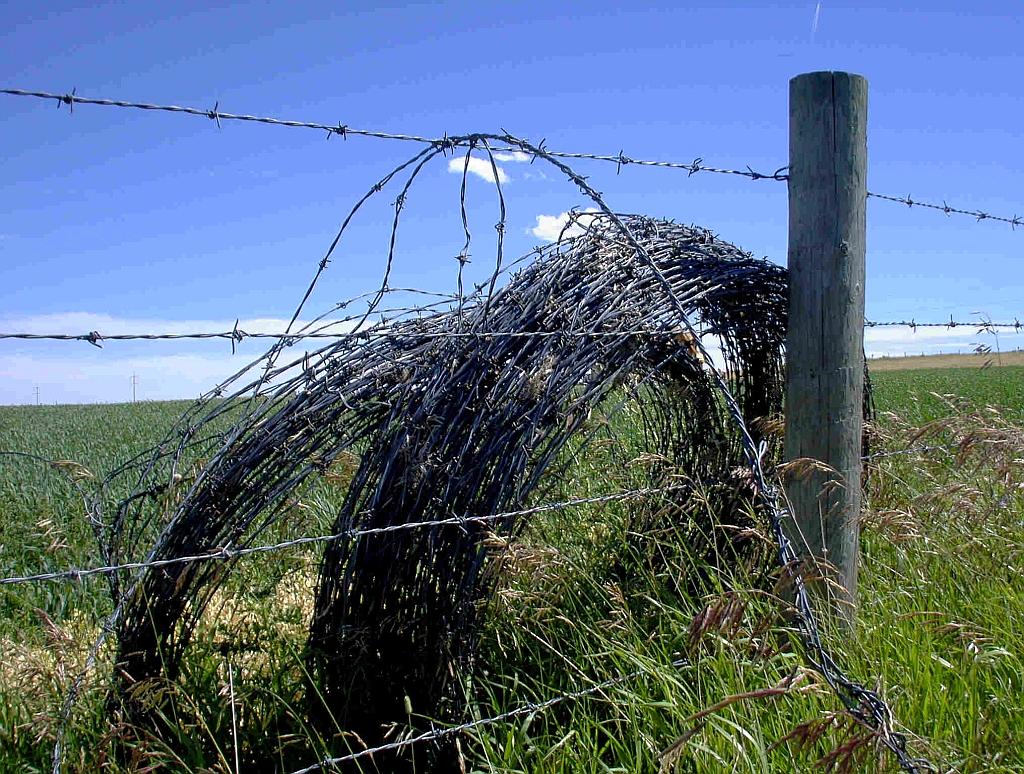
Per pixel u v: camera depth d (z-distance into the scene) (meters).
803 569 2.47
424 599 2.92
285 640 3.40
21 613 5.14
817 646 2.36
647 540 4.04
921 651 3.15
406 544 2.92
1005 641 3.27
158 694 2.67
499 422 2.98
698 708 2.83
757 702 2.82
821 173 3.59
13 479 11.01
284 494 3.00
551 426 3.11
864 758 2.11
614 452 4.62
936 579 3.90
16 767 2.74
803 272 3.64
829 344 3.61
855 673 3.03
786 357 3.74
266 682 3.17
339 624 2.99
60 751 2.54
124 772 2.62
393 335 3.09
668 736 2.77
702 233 4.11
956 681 3.02
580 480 4.80
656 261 3.60
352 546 2.95
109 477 3.06
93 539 6.30
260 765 2.89
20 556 6.58
